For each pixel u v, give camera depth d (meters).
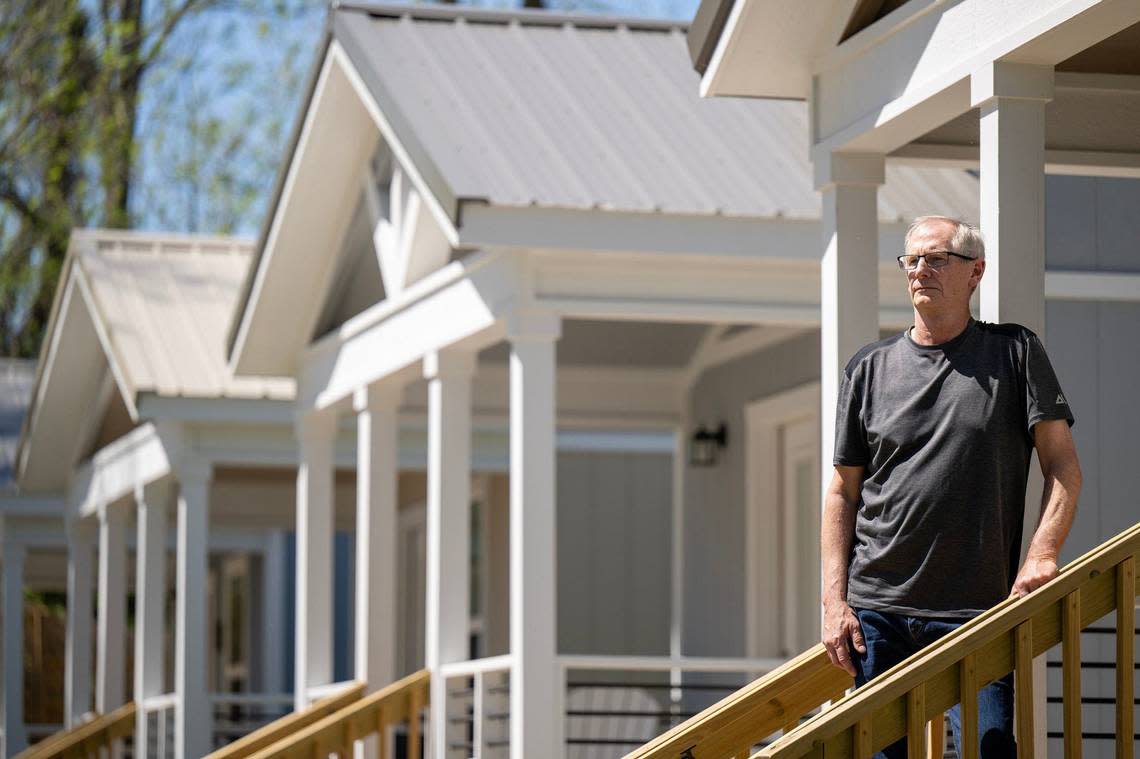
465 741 10.98
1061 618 5.13
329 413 13.64
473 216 9.22
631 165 9.71
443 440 11.03
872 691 5.02
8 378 22.12
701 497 14.02
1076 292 9.66
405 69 10.52
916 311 5.42
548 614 9.64
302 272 13.10
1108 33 5.75
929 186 10.02
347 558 23.95
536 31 11.27
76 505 18.69
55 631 25.47
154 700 16.00
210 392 14.34
